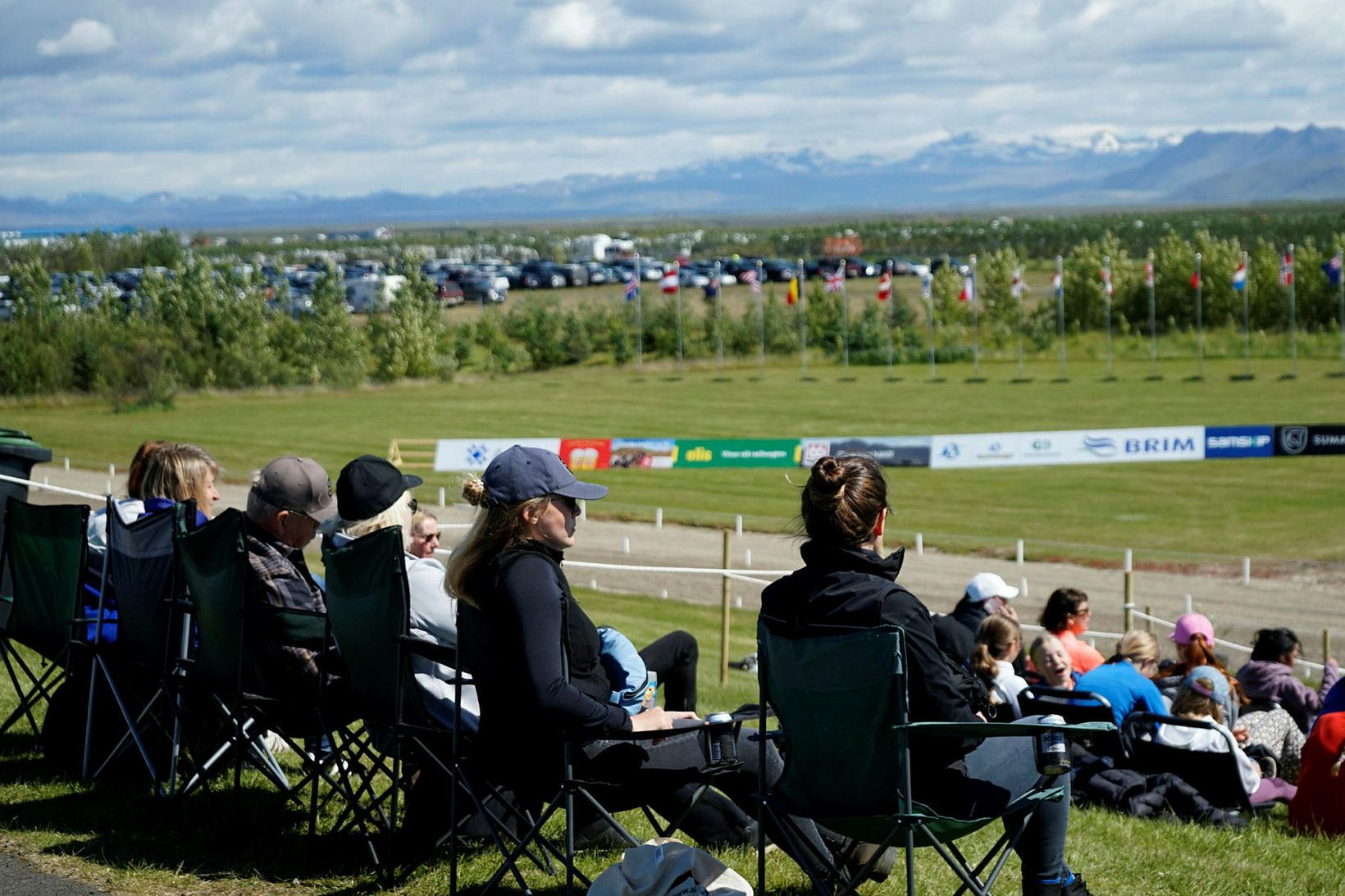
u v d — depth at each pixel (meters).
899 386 109.00
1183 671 15.17
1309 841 11.65
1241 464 68.12
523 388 112.56
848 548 6.96
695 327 137.50
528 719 7.70
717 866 7.39
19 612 11.58
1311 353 127.44
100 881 8.34
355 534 9.35
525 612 7.49
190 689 9.88
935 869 9.29
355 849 9.10
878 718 6.67
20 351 99.56
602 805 8.10
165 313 117.25
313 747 9.80
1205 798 12.65
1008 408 93.00
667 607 37.19
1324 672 22.94
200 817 9.74
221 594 9.20
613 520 53.34
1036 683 14.44
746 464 65.88
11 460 15.73
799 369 125.50
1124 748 12.86
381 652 8.45
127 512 11.34
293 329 119.75
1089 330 146.75
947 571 44.31
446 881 8.55
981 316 146.75
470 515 50.47
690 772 8.19
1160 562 45.88
